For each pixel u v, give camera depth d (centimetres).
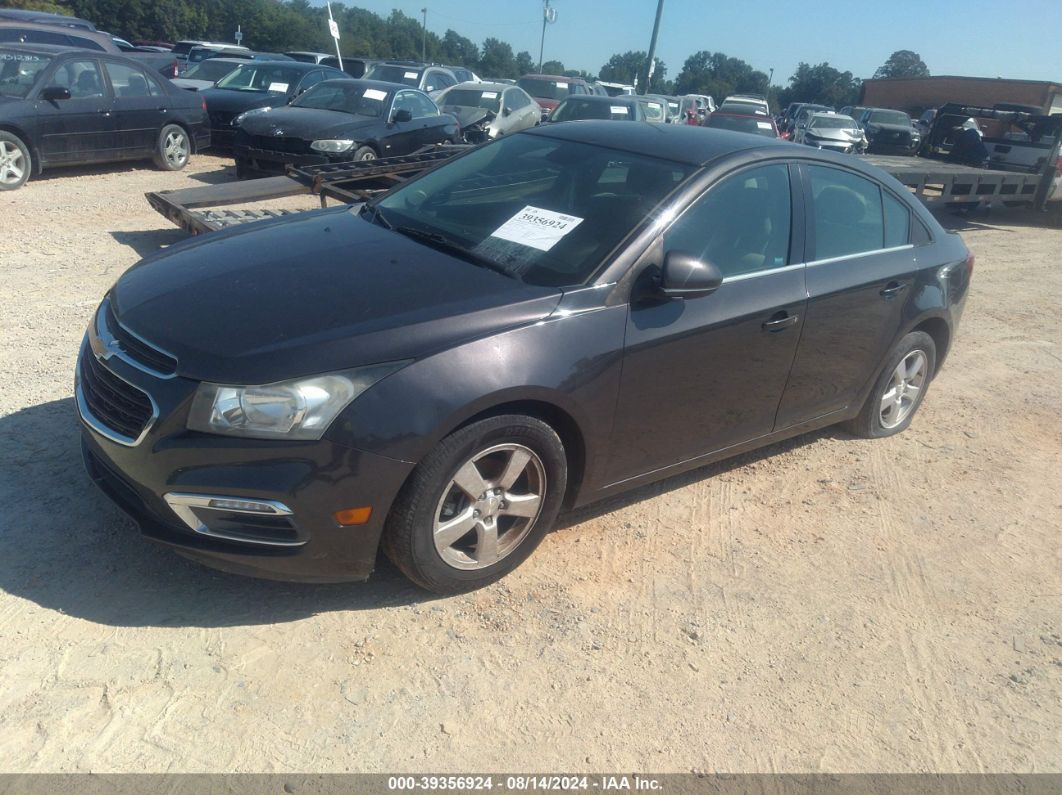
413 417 292
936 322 516
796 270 417
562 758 274
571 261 357
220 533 293
